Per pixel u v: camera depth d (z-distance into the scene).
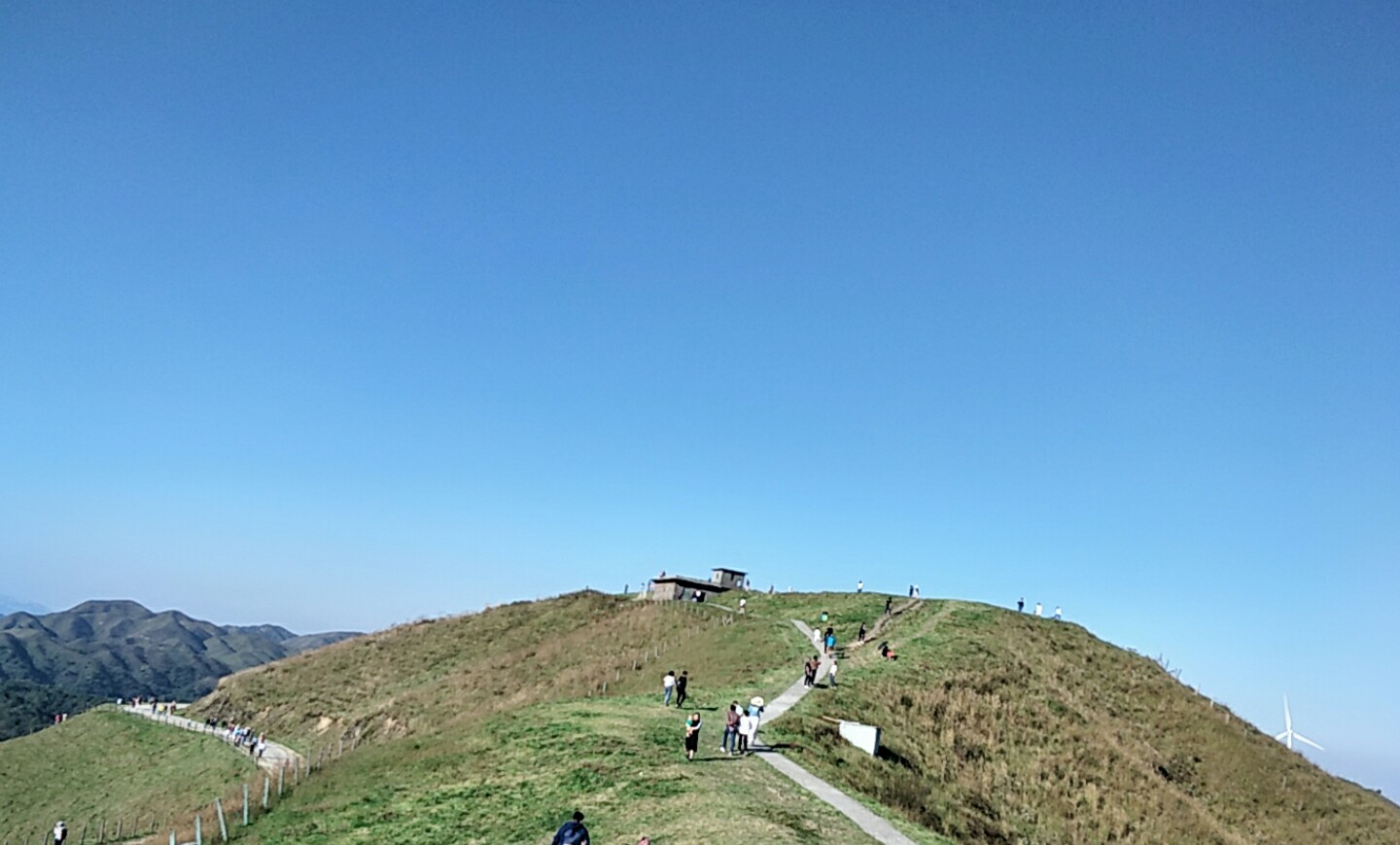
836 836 26.70
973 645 67.88
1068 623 83.88
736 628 75.81
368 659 100.81
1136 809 49.56
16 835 66.94
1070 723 58.06
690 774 32.12
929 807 35.62
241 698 98.94
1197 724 67.12
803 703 47.22
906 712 50.72
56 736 92.44
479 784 34.91
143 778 75.50
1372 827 59.12
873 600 89.25
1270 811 57.97
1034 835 41.38
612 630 85.81
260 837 34.19
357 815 34.22
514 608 109.06
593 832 27.50
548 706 46.53
